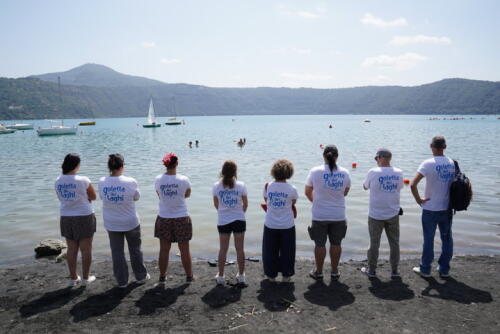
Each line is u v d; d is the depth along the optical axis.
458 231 8.29
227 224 5.05
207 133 62.00
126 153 29.67
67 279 5.65
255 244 7.72
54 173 19.06
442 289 4.93
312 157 25.16
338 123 115.19
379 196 5.18
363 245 7.55
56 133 61.34
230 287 5.12
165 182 5.01
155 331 3.90
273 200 5.03
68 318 4.23
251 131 68.00
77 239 5.12
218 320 4.13
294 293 4.88
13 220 9.77
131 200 5.02
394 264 5.31
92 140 48.41
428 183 5.17
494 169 17.98
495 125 85.56
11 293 5.06
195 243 7.79
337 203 5.11
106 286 5.23
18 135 63.50
